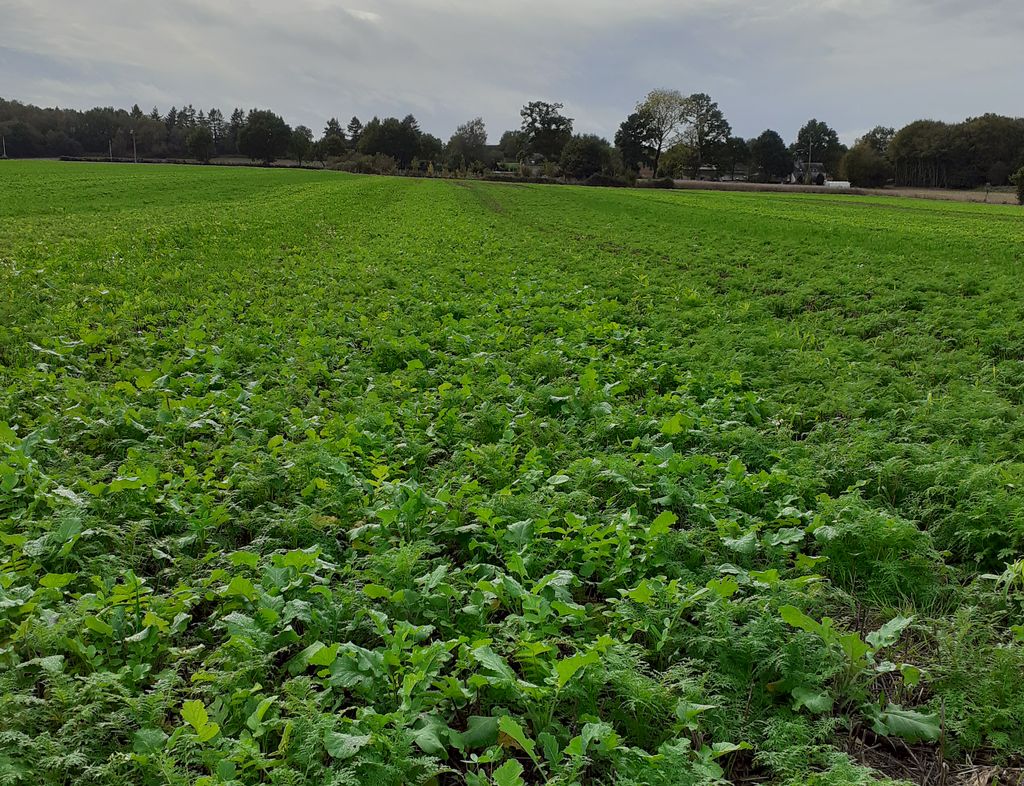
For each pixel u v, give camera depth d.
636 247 27.19
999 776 3.70
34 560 5.12
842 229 35.25
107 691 3.88
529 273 19.53
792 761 3.55
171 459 7.00
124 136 170.00
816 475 6.63
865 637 4.80
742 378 10.03
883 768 3.79
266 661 4.05
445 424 8.10
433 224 34.06
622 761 3.48
